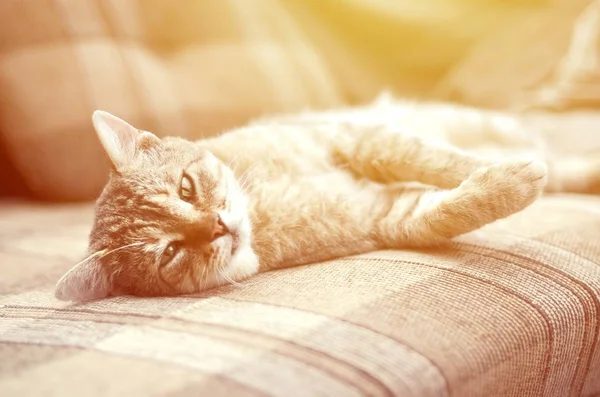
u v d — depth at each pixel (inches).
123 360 20.8
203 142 31.4
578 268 25.0
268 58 40.9
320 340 21.1
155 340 21.6
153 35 39.9
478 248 25.8
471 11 46.6
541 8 45.8
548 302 23.5
